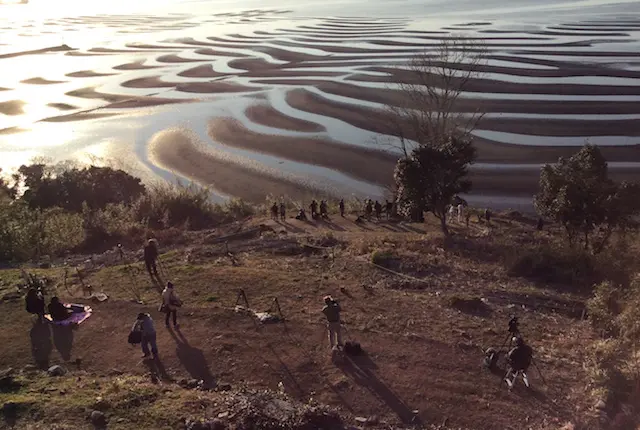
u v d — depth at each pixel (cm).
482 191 4603
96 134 6269
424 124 4859
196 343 1501
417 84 6588
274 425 1108
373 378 1363
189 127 6356
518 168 4944
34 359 1428
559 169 2783
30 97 8025
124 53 11975
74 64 10744
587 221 2627
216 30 15538
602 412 1259
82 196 4253
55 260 2542
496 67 8212
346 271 2245
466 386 1347
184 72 9544
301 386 1332
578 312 1897
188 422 1109
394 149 5400
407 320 1673
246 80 8631
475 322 1705
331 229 3366
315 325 1602
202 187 4784
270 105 7056
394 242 2792
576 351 1559
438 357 1465
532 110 6244
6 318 1636
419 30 13125
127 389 1236
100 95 8069
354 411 1251
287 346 1491
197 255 2408
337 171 5078
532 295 2027
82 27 18188
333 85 7806
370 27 14325
